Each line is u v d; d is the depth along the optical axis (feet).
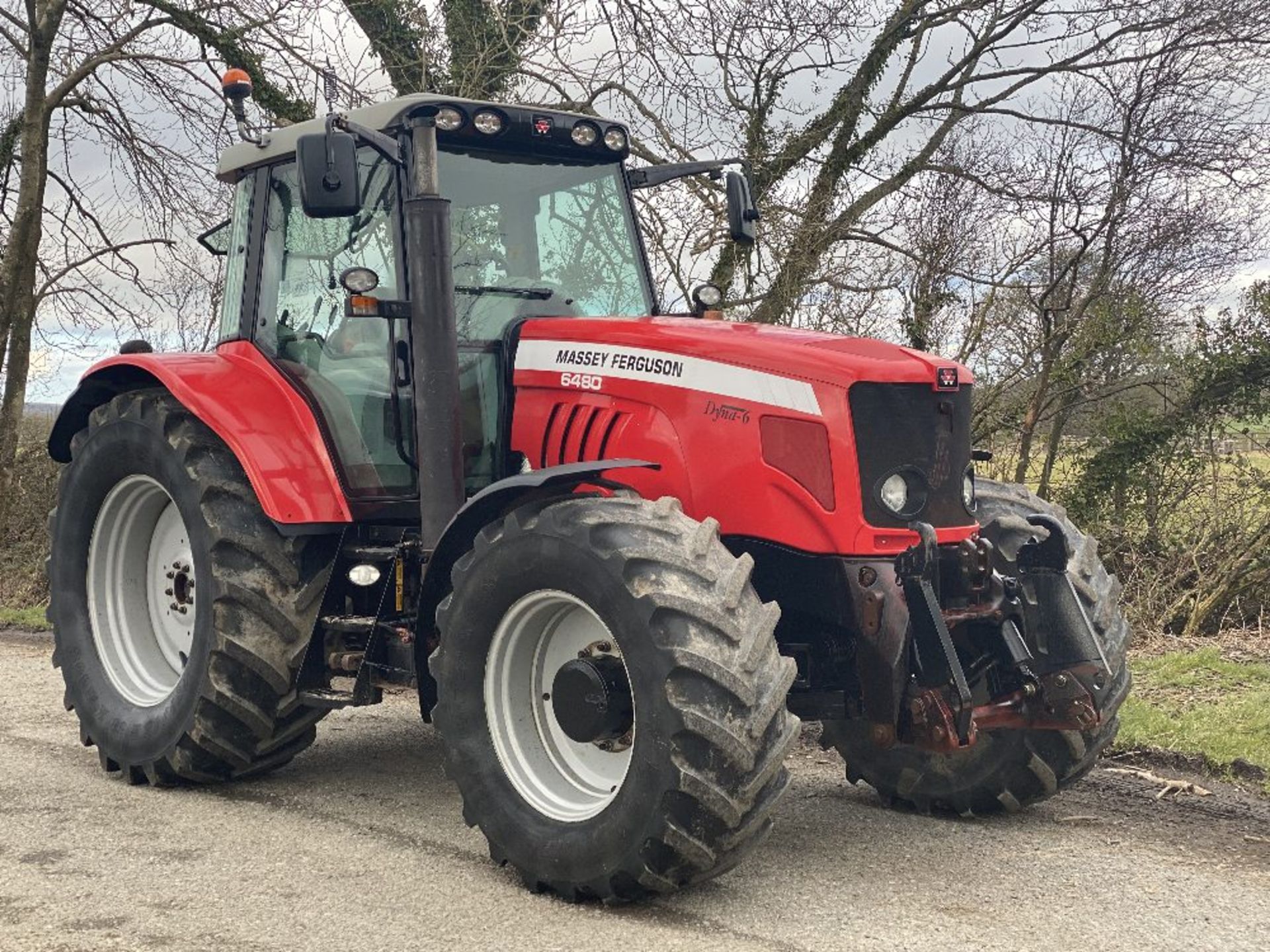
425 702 14.12
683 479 13.82
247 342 17.16
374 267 15.66
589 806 12.46
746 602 11.64
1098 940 11.21
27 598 36.04
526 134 15.80
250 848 13.70
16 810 15.17
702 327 14.58
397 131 15.39
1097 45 33.91
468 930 11.32
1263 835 14.53
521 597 12.71
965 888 12.62
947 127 36.01
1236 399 31.53
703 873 11.57
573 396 14.79
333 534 15.84
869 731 13.10
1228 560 29.50
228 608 15.42
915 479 13.29
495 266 15.76
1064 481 33.37
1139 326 31.81
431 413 14.37
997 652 13.88
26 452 42.09
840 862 13.48
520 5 36.11
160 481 16.58
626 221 16.88
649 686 11.40
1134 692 21.26
